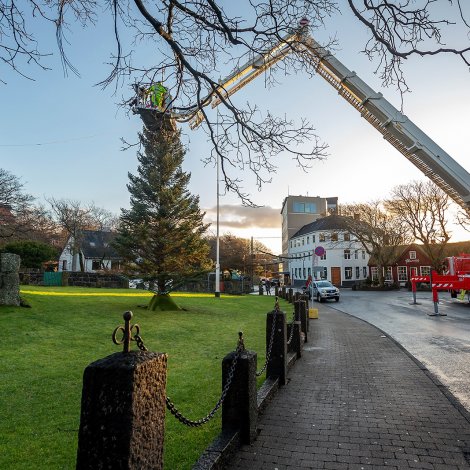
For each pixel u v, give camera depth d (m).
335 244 57.78
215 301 24.92
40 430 4.57
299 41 5.16
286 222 84.25
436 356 8.95
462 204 20.73
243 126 5.52
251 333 12.52
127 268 18.75
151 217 18.61
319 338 11.77
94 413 1.94
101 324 12.69
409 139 20.06
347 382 6.73
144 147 18.44
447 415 5.11
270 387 5.83
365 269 60.78
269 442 4.27
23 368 7.32
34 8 3.86
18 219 36.09
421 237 43.69
